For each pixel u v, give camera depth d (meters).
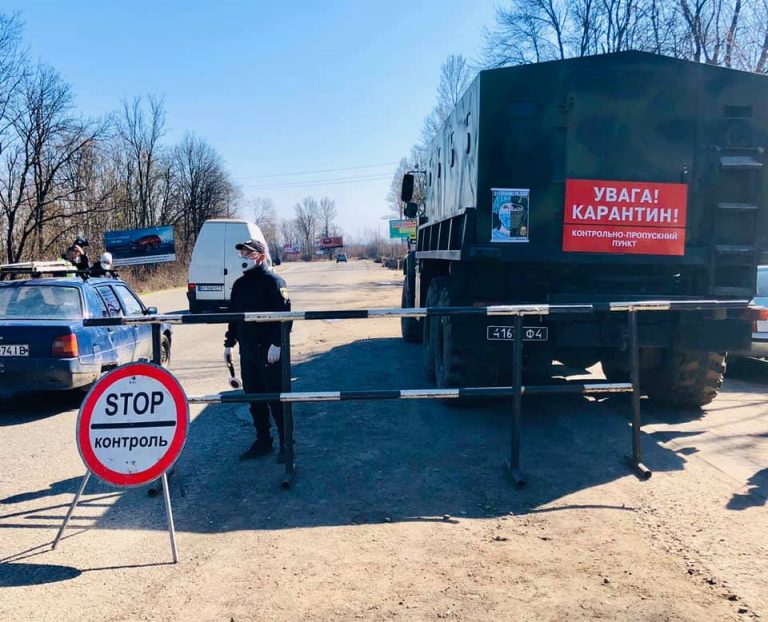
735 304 4.88
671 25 22.22
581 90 5.69
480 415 6.62
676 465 5.05
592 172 5.71
